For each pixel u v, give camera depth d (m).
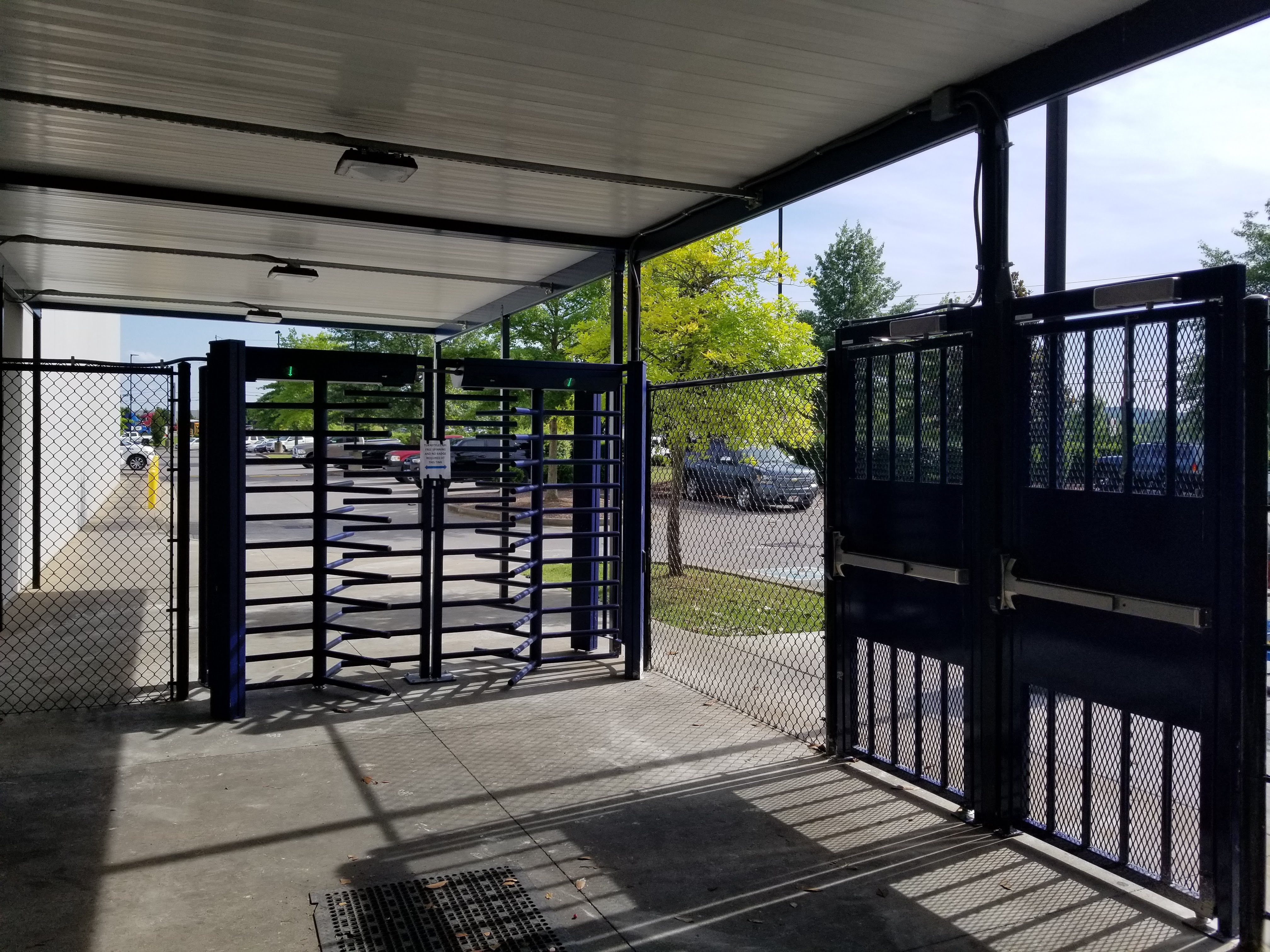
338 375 6.00
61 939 3.13
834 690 5.05
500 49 4.23
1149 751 3.46
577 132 5.31
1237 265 3.13
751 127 5.21
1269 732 3.42
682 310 11.34
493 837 4.00
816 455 10.02
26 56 4.30
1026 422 3.93
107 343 20.36
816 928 3.26
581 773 4.78
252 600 5.75
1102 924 3.29
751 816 4.24
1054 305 3.78
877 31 3.97
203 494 6.46
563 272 9.25
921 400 4.45
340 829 4.07
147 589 10.26
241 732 5.39
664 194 6.48
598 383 6.75
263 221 7.31
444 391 6.30
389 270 9.24
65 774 4.68
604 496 7.72
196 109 5.00
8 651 7.36
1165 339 3.37
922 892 3.53
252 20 3.95
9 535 9.30
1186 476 3.30
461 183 6.32
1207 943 3.16
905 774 4.58
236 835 3.99
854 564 4.85
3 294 7.72
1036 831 3.95
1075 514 3.71
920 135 4.87
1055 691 3.83
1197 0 3.49
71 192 6.32
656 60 4.33
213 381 5.63
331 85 4.66
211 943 3.12
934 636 4.39
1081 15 3.79
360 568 11.65
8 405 9.16
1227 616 3.16
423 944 3.13
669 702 6.08
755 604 9.60
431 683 6.48
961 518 4.22
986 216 4.23
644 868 3.72
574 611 7.19
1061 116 4.20
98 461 18.00
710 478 10.67
